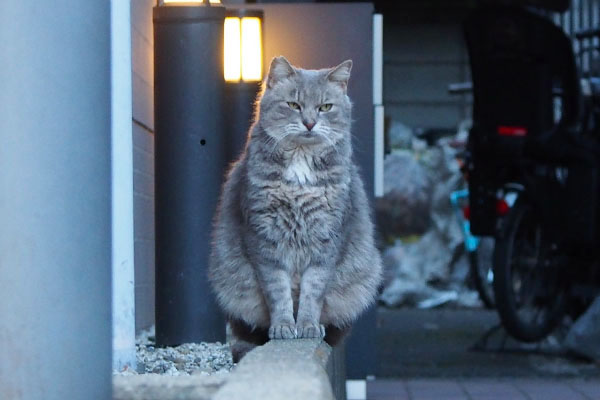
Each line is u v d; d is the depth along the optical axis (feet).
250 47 20.01
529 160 26.53
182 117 17.81
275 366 10.31
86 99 9.76
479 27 25.77
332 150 15.80
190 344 17.93
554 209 26.86
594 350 26.22
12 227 9.45
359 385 20.89
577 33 31.04
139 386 9.95
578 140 26.71
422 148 45.50
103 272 9.80
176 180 17.87
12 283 9.45
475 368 25.62
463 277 42.27
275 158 15.46
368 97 21.02
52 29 9.61
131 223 15.21
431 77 49.47
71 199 9.61
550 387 22.31
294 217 15.35
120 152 15.14
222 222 16.47
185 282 17.94
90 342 9.67
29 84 9.51
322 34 21.12
